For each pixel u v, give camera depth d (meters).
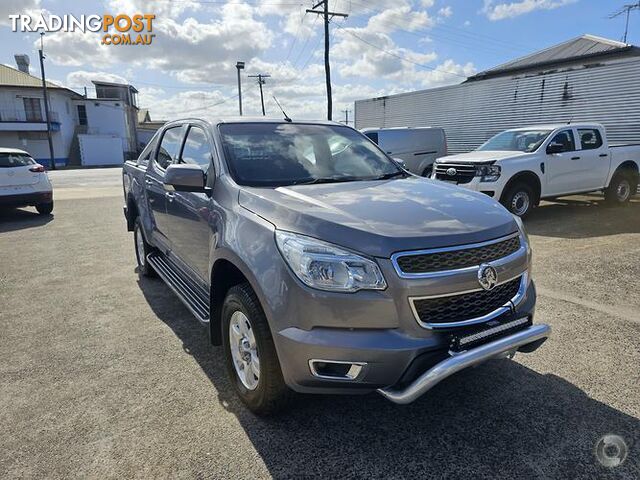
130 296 4.91
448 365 2.16
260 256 2.43
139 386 3.09
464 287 2.32
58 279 5.55
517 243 2.69
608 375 3.13
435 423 2.65
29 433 2.60
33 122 42.31
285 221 2.45
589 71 13.16
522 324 2.55
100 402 2.90
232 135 3.52
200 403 2.88
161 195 4.29
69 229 8.88
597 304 4.45
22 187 9.84
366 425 2.64
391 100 20.89
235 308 2.73
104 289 5.15
